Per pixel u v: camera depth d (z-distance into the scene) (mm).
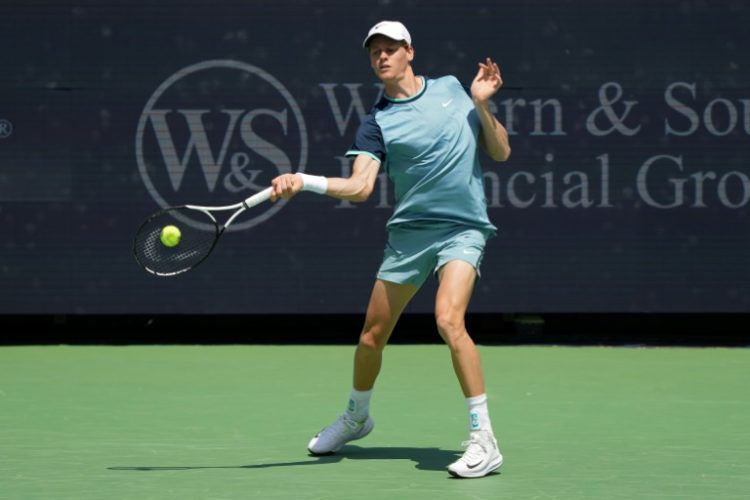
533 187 32812
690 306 32969
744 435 20594
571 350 32781
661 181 32781
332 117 32719
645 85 32656
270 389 26047
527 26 32531
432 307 32844
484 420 17266
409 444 19844
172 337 35781
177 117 32688
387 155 17938
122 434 20688
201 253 17922
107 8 32500
